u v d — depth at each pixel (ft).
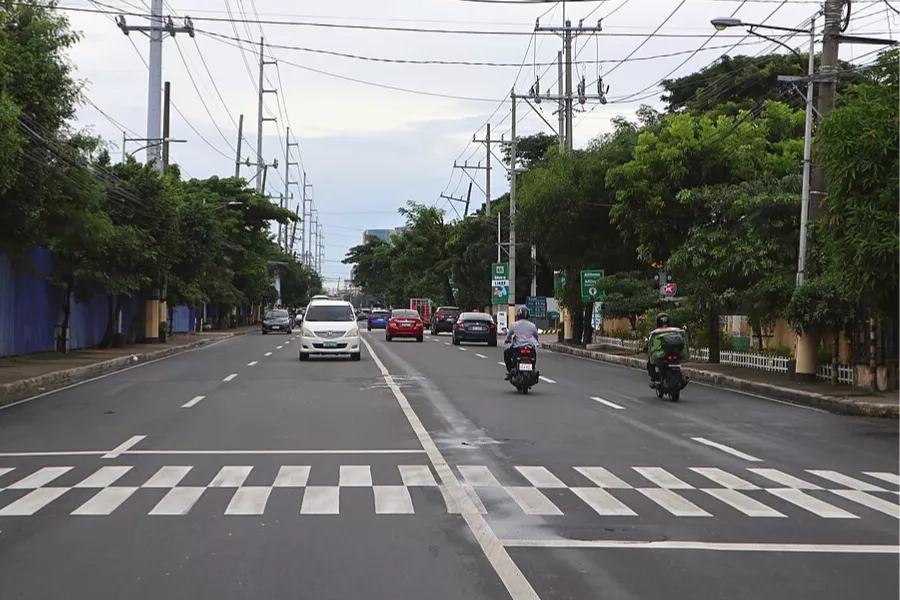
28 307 101.71
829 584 21.22
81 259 106.22
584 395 66.23
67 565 22.30
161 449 40.19
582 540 24.90
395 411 54.70
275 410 54.90
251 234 246.47
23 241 81.35
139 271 116.06
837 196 55.06
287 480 33.06
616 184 104.94
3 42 55.11
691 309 91.35
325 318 105.81
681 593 20.39
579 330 149.48
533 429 47.67
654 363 64.34
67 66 67.15
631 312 120.26
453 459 37.96
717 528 26.61
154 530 25.71
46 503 29.19
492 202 298.35
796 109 126.72
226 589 20.44
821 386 68.44
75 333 117.19
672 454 40.27
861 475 35.70
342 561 22.65
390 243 365.81
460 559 22.88
